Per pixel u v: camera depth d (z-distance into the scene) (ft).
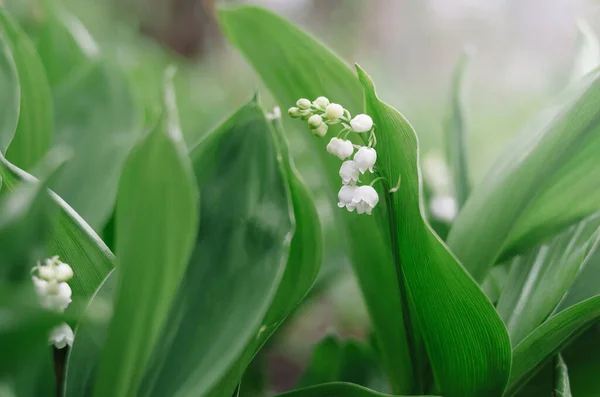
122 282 0.91
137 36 4.57
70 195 1.40
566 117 1.20
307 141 1.33
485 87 5.57
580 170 1.19
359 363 1.56
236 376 1.06
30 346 0.89
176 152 0.88
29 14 1.94
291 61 1.30
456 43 6.38
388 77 5.67
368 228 1.26
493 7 5.88
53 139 1.46
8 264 0.90
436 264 1.11
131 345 0.94
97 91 1.54
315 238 1.16
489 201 1.24
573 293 1.30
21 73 1.38
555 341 1.16
